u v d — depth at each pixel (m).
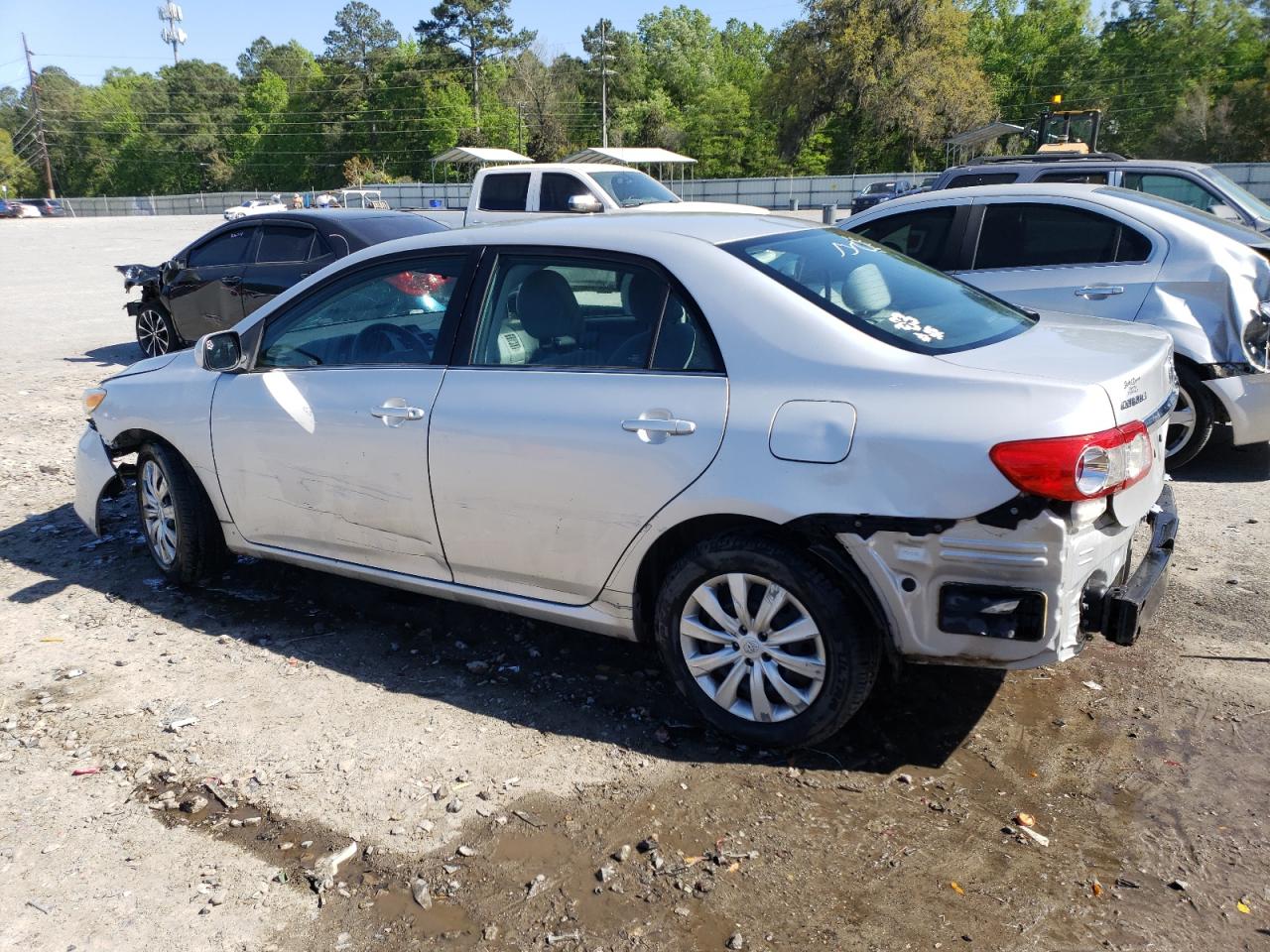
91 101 116.44
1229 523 5.47
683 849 2.92
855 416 3.02
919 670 3.91
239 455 4.39
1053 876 2.77
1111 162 9.08
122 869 2.89
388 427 3.88
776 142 72.56
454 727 3.60
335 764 3.38
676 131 90.50
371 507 4.02
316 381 4.18
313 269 10.05
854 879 2.78
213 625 4.50
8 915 2.70
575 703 3.75
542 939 2.59
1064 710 3.61
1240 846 2.87
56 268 24.91
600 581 3.54
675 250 3.48
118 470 5.10
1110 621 3.02
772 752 3.40
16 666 4.10
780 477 3.08
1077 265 6.51
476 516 3.73
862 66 64.69
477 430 3.65
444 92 94.25
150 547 4.98
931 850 2.88
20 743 3.53
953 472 2.88
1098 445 2.83
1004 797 3.12
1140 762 3.29
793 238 3.75
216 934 2.63
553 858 2.89
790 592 3.17
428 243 4.02
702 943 2.56
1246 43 68.00
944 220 7.00
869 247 4.02
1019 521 2.84
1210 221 6.77
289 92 104.31
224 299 10.60
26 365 11.24
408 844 2.97
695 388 3.28
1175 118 65.19
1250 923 2.58
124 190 110.50
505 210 14.08
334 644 4.29
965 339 3.33
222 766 3.38
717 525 3.29
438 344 3.88
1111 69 73.25
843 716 3.21
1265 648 4.02
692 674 3.45
